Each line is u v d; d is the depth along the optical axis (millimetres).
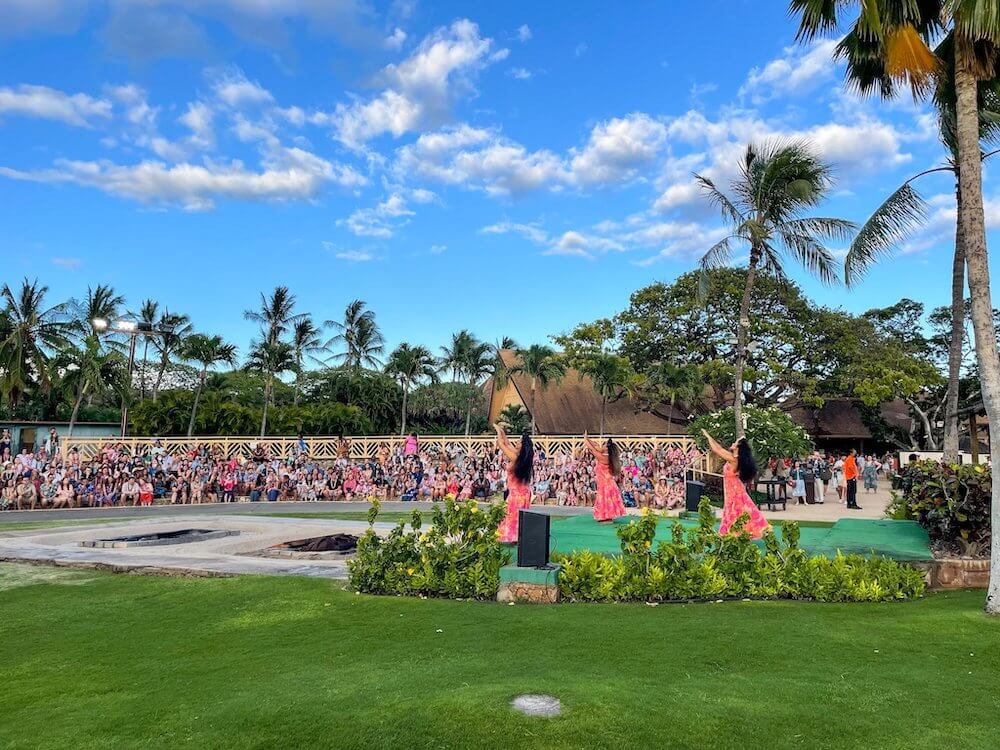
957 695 4383
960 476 9094
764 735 3787
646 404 38562
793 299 35188
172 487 24453
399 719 3996
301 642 5918
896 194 14180
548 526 7508
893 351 35188
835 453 39969
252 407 44875
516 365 42750
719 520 12312
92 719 4191
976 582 8109
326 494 24750
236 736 3859
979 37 6930
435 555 7738
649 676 4746
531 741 3711
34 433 41875
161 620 6852
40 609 7414
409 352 45812
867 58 9586
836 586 7191
